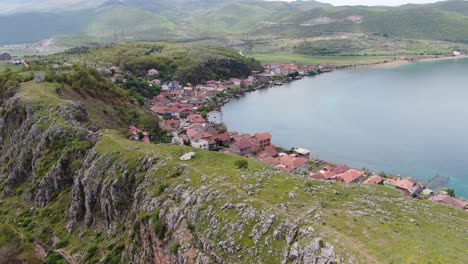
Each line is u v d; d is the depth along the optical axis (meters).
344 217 56.91
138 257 71.94
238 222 60.25
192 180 74.12
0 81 152.88
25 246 88.75
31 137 113.56
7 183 110.94
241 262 55.38
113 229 82.38
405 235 52.47
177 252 63.19
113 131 110.56
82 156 100.69
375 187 75.94
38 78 151.75
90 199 89.56
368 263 45.84
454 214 67.31
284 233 55.44
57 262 82.31
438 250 48.75
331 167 152.62
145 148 93.50
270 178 72.69
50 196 100.31
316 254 49.78
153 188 77.88
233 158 85.75
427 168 166.75
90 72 173.62
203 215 65.06
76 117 120.06
